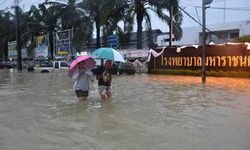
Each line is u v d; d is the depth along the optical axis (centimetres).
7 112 1148
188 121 958
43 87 2022
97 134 820
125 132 835
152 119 989
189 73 3069
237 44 2692
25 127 916
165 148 698
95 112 1111
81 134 823
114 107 1205
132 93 1627
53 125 933
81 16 5050
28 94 1658
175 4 3750
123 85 2066
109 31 4316
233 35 5597
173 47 3206
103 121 967
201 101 1345
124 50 4050
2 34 7600
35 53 6197
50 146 727
